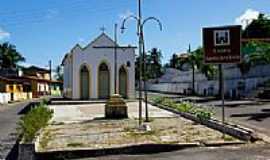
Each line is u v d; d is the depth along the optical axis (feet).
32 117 57.21
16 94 202.90
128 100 147.02
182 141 48.65
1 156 45.80
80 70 158.40
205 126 64.69
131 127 65.82
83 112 101.76
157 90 319.27
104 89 159.12
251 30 211.20
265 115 78.28
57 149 45.01
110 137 54.34
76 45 157.89
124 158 41.29
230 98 154.71
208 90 209.36
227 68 185.47
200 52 229.86
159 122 73.10
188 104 96.12
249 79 165.27
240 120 70.49
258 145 46.01
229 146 46.03
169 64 360.28
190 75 246.06
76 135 57.52
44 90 284.00
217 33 50.57
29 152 42.16
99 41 158.61
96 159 41.65
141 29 70.18
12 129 72.49
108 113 83.87
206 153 41.70
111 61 158.10
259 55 160.76
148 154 43.42
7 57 323.16
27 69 316.60
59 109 112.88
